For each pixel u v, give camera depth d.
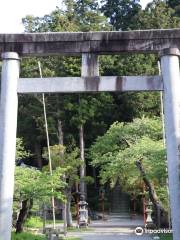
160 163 17.84
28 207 16.25
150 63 35.84
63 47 10.79
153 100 33.97
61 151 26.84
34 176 16.25
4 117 10.19
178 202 9.66
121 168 21.14
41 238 16.34
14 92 10.40
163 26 37.97
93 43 10.73
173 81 10.14
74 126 33.72
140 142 21.00
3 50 10.80
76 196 33.44
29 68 31.83
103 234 22.31
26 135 34.94
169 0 46.59
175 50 10.38
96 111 34.00
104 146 23.34
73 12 36.38
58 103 32.50
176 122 9.91
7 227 9.81
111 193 36.53
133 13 45.31
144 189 26.11
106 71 36.06
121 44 10.70
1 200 9.84
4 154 10.02
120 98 35.31
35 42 10.81
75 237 20.56
